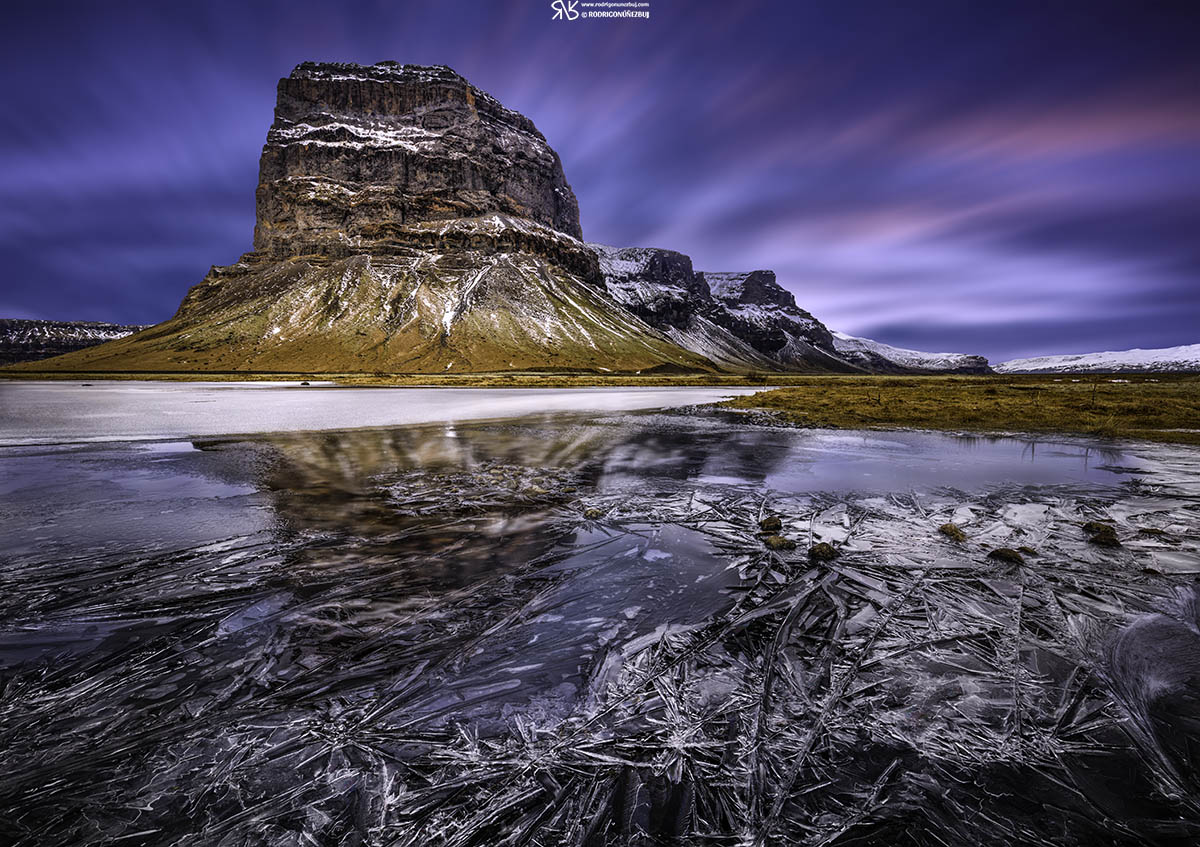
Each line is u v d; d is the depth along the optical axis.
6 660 4.40
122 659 4.45
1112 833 2.78
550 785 3.13
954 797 3.02
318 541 7.53
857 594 5.84
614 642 4.77
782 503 9.74
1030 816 2.89
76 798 3.03
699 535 7.89
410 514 8.96
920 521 8.65
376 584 6.03
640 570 6.48
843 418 24.50
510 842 2.75
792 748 3.43
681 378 111.50
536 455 15.10
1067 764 3.27
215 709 3.81
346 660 4.46
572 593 5.80
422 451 15.83
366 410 30.84
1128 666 4.41
